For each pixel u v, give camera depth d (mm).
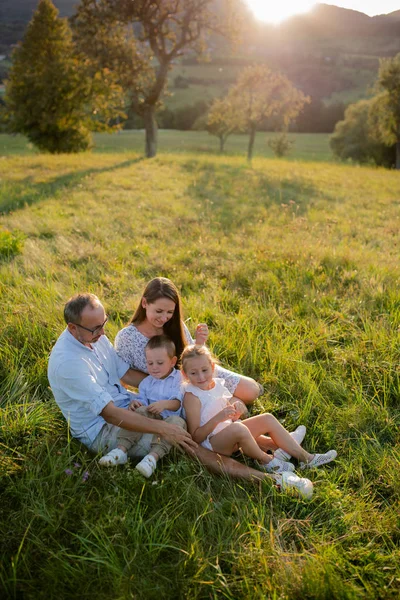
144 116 26703
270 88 33688
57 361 3496
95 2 24500
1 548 2814
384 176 22891
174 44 26438
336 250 8469
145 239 9234
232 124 35000
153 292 3953
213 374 4047
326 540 3008
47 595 2574
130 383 4199
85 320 3469
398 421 4168
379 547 2965
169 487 3324
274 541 2924
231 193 15250
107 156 26391
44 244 8477
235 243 9406
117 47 24422
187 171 19984
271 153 63719
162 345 3904
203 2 25344
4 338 4969
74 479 3320
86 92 28953
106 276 7020
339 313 5977
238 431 3531
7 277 6605
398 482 3416
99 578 2645
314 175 20812
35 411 3867
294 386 4605
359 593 2604
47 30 37219
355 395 4449
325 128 102438
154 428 3455
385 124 41812
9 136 67750
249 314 5961
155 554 2791
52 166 20469
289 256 8039
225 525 3018
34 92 33969
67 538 2898
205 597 2629
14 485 3201
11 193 13445
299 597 2600
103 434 3631
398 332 5359
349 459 3729
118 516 2922
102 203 12703
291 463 3660
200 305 6113
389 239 10094
